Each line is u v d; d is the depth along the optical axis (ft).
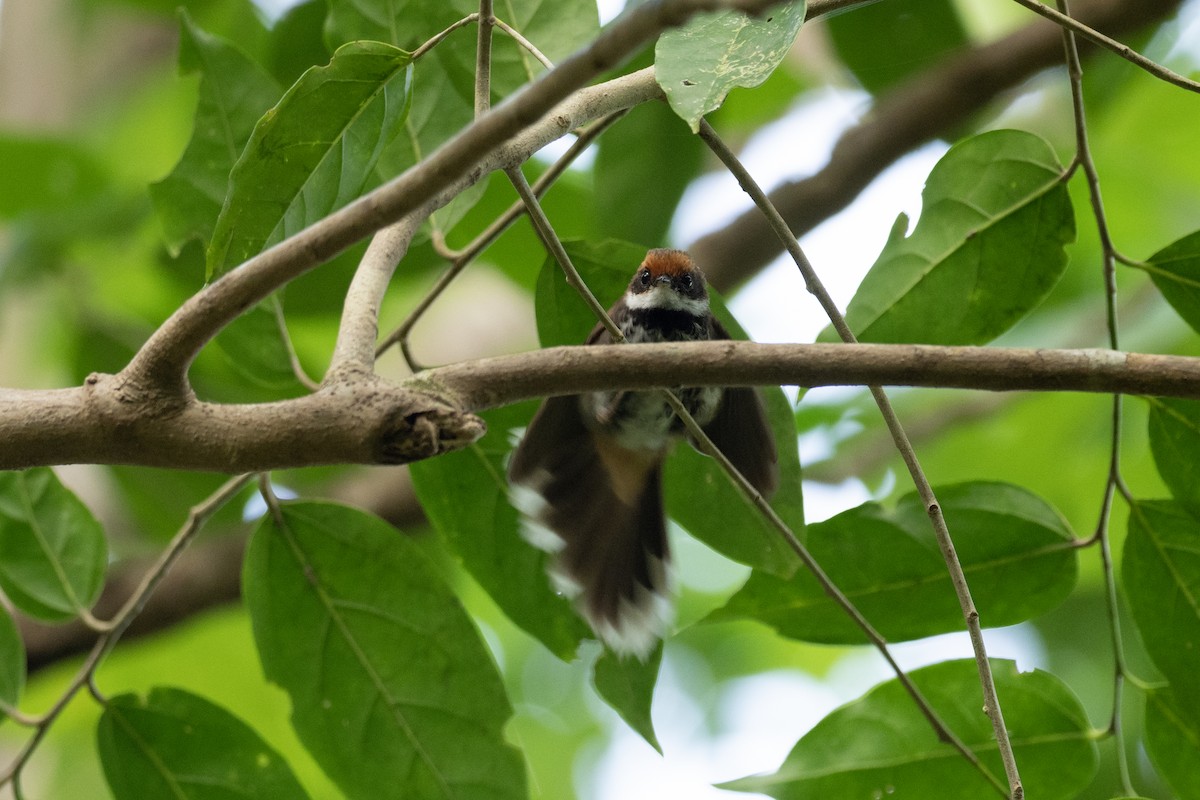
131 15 47.03
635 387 16.42
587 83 12.87
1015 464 45.62
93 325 38.42
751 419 22.93
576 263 22.70
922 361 16.06
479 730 23.18
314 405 15.58
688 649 55.21
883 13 36.50
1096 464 43.16
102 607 36.29
